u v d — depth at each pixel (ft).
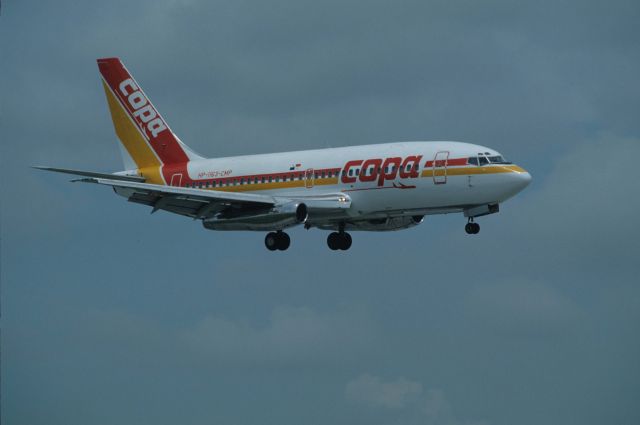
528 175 630.74
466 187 634.02
